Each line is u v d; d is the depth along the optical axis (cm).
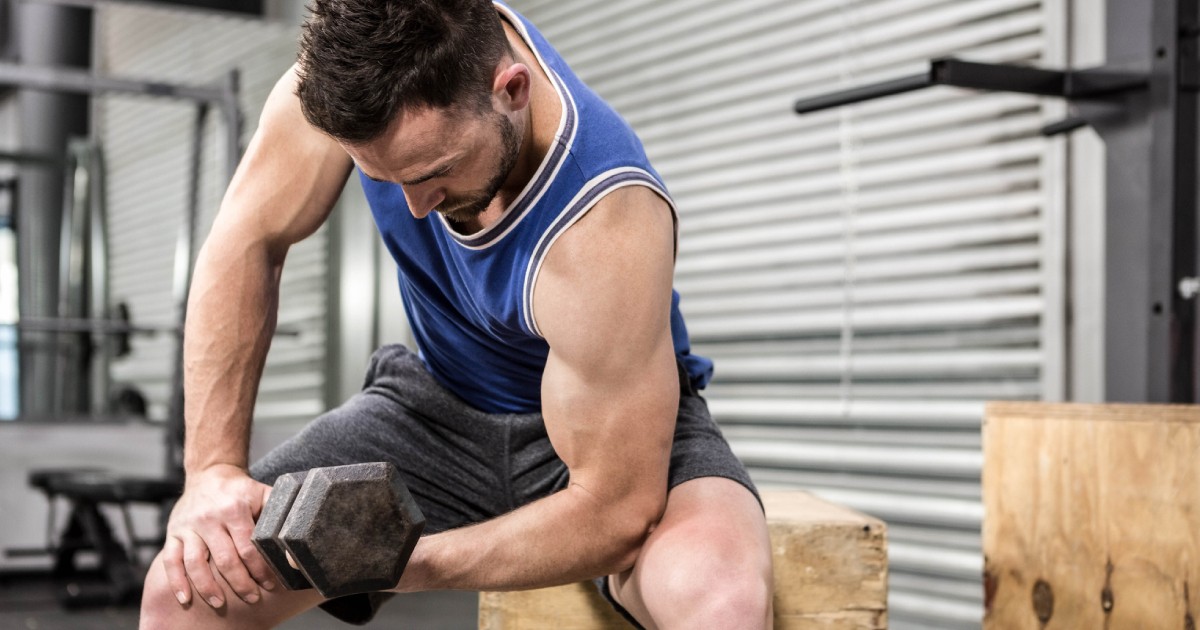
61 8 550
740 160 325
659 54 349
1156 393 183
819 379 305
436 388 152
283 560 110
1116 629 150
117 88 409
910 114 284
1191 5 181
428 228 133
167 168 553
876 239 291
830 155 302
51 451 461
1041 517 162
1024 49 264
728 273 329
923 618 278
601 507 119
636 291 113
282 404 503
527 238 115
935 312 279
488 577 119
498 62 106
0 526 450
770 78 318
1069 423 158
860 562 148
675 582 116
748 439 324
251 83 513
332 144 136
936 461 277
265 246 138
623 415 116
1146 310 185
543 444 148
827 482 303
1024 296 263
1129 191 188
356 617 141
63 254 487
